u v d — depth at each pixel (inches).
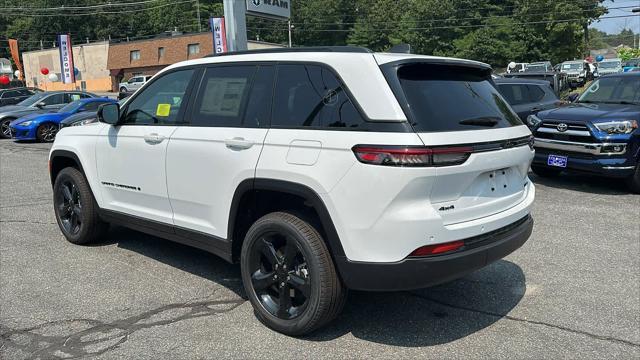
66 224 223.1
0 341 138.9
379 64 131.2
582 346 137.3
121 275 185.8
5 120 679.7
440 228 124.8
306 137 135.6
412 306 162.1
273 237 145.6
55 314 154.8
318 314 135.3
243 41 529.3
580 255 207.5
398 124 123.5
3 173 406.3
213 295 169.2
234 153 149.7
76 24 3614.7
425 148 121.3
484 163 133.3
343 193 127.4
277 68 149.7
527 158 154.2
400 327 148.3
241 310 158.6
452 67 145.8
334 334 144.0
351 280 130.0
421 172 120.9
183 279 182.5
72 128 219.9
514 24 2287.2
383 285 126.9
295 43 3341.5
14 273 187.2
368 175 123.7
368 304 163.5
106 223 217.5
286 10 606.5
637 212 272.5
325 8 3216.0
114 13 3597.4
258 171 142.6
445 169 124.2
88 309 158.2
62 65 1659.7
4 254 207.6
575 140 316.8
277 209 154.1
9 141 646.5
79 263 197.8
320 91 138.3
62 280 180.9
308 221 139.8
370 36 2906.0
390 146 121.6
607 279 183.0
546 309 159.6
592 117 313.4
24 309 158.1
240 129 151.3
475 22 2490.2
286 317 142.4
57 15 3513.8
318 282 134.0
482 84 154.9
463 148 127.4
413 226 122.0
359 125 128.0
